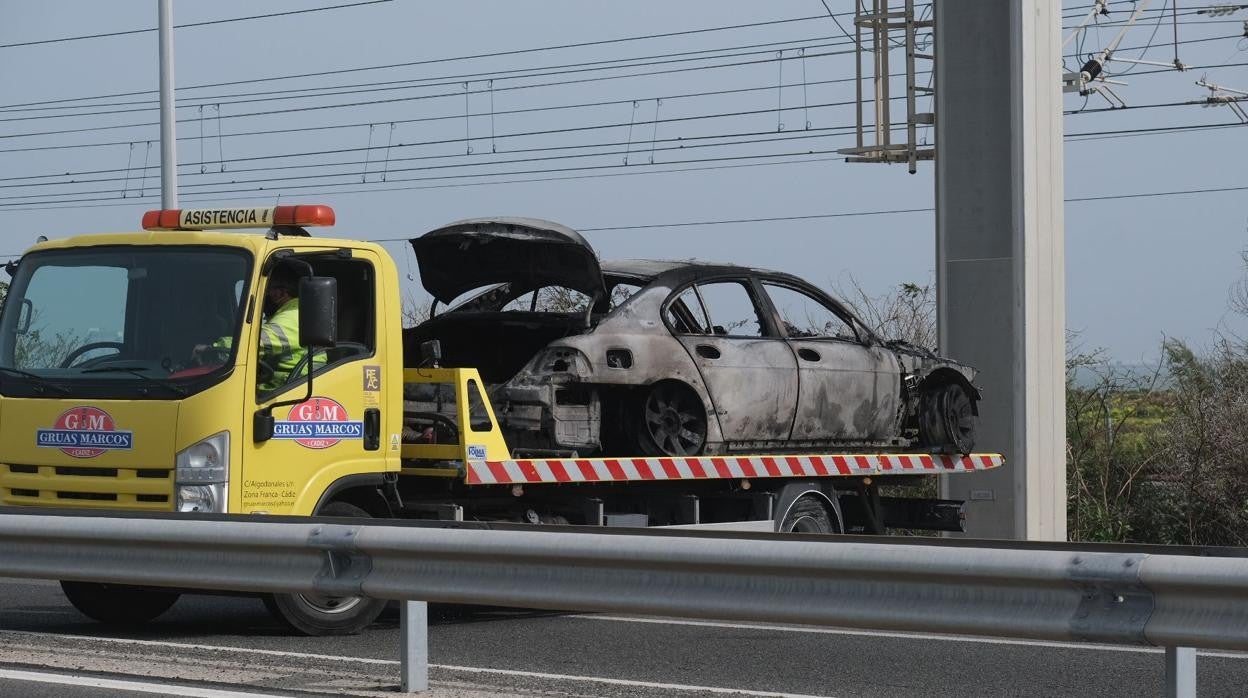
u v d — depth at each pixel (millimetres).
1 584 15906
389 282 12562
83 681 9094
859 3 32750
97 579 10234
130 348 11758
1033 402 19250
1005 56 19391
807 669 10266
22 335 12102
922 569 7734
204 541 9734
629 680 9734
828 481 16172
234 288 11625
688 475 14219
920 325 25781
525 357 15078
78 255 12156
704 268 14922
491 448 12930
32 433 11758
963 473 19062
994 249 19469
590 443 13695
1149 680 9891
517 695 8852
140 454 11359
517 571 8898
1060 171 19641
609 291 14953
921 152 31375
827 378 15617
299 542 9414
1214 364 23078
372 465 12328
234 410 11375
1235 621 7113
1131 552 7531
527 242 13695
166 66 30375
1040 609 7586
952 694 9391
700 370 14367
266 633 12180
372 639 11688
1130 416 23328
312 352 11805
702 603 8367
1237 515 21609
